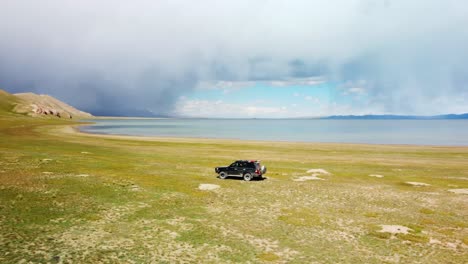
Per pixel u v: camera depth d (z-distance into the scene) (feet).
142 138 433.48
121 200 105.09
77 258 61.62
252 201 111.96
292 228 85.20
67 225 79.82
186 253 66.69
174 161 208.44
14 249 63.77
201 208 100.73
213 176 157.69
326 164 213.05
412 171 190.90
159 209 97.50
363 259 67.05
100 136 437.99
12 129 460.14
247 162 151.43
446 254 70.69
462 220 97.25
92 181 129.49
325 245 74.28
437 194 130.82
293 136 614.34
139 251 66.54
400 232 84.12
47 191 110.22
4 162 162.71
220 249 69.56
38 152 213.46
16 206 91.81
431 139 545.85
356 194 127.85
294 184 144.15
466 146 388.78
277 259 65.46
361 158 252.62
